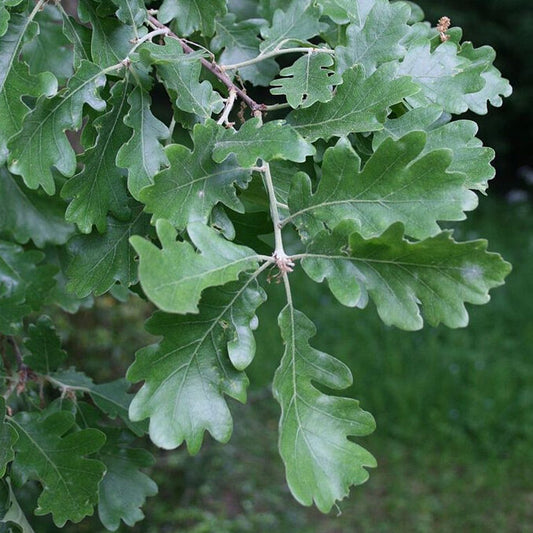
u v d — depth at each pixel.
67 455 0.57
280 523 1.92
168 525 1.67
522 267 3.14
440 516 2.01
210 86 0.51
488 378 2.31
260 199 0.55
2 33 0.50
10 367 0.67
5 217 0.71
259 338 2.57
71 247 0.52
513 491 2.07
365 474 0.45
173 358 0.46
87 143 0.51
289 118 0.51
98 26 0.54
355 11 0.56
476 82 0.53
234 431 2.04
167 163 0.50
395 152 0.45
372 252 0.44
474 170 0.49
